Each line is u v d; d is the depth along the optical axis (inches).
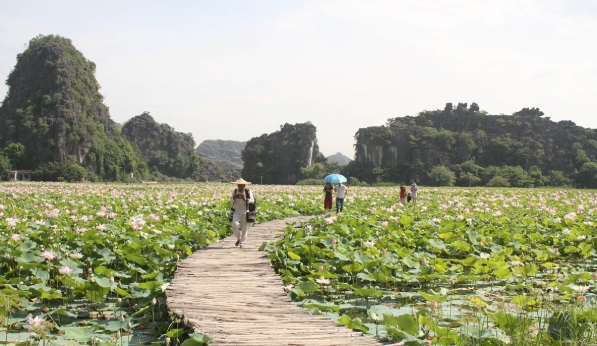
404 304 338.0
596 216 837.2
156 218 573.3
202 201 1120.2
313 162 5905.5
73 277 331.0
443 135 5295.3
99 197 1202.6
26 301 306.7
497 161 5231.3
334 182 954.1
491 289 383.2
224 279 378.9
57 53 5098.4
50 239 440.8
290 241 516.4
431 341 241.0
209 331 249.1
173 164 7229.3
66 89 5014.8
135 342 259.3
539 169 5039.4
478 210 909.2
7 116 5049.2
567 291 333.1
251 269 415.8
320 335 244.8
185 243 518.9
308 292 344.5
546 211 910.4
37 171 4635.8
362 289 318.3
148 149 7293.3
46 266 347.9
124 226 566.3
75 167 4714.6
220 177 7696.9
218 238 608.7
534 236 559.5
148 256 411.5
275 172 5821.9
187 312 286.2
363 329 260.4
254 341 233.9
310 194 1648.6
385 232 597.6
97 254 406.3
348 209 1027.9
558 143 5349.4
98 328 277.3
